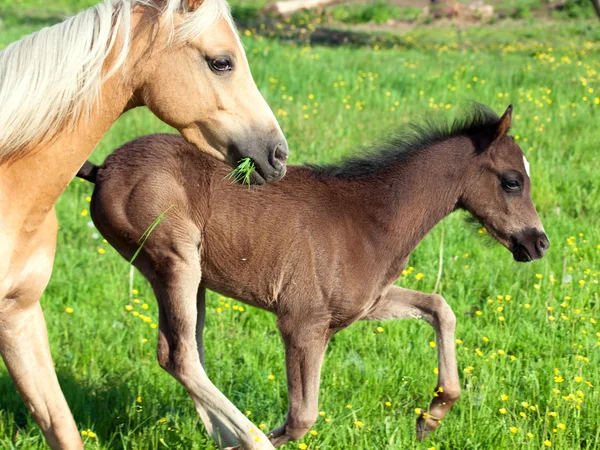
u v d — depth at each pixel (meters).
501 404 4.72
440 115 4.89
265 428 4.36
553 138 9.75
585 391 4.77
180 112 3.35
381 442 4.38
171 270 4.21
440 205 4.57
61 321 5.67
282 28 21.06
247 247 4.32
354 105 11.44
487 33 20.92
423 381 5.02
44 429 3.67
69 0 23.31
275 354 5.29
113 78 3.27
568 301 6.00
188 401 4.77
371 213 4.43
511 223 4.61
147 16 3.26
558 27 21.48
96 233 7.16
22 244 3.37
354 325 5.72
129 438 4.34
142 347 5.37
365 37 20.09
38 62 3.17
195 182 4.30
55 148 3.26
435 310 4.62
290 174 4.48
